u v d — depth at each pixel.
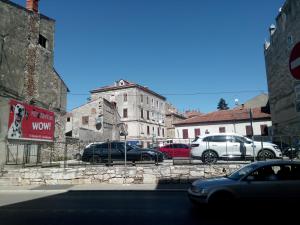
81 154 20.12
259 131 53.03
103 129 50.81
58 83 30.02
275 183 8.80
